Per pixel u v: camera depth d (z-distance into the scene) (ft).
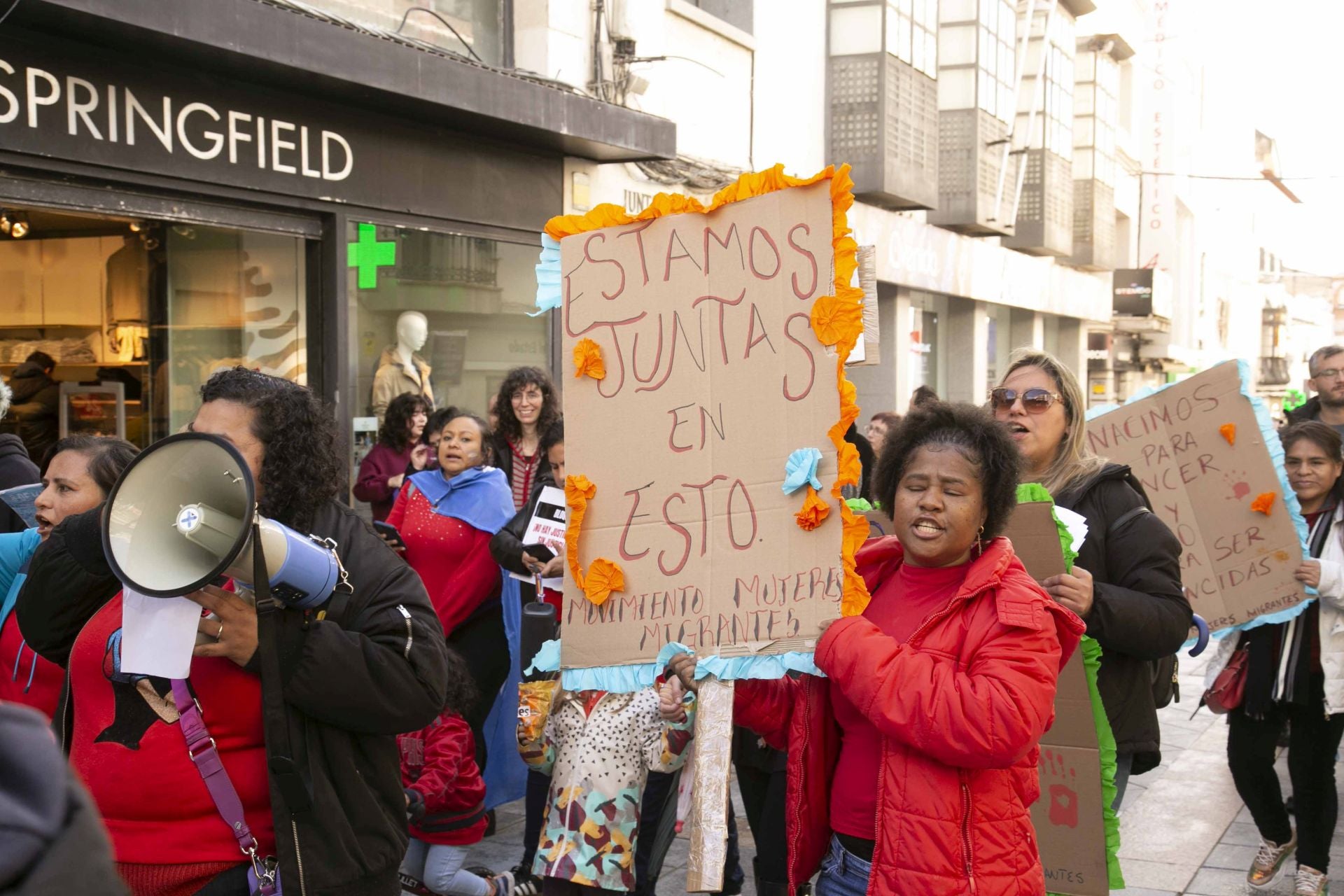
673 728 11.10
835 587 8.27
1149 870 16.33
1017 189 62.59
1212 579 14.85
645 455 9.18
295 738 7.34
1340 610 14.40
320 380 23.30
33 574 7.90
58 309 21.26
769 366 8.72
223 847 7.39
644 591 9.05
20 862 3.26
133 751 7.35
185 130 19.74
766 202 8.79
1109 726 9.63
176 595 6.45
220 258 22.30
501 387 20.08
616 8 29.91
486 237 26.76
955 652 7.61
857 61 45.68
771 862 12.33
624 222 9.37
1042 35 67.05
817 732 8.35
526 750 11.98
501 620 16.92
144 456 6.83
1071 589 9.34
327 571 7.32
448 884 13.57
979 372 62.23
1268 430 14.65
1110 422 15.43
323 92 21.77
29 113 17.42
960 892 7.34
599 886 11.29
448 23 26.45
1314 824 14.78
